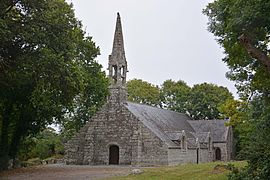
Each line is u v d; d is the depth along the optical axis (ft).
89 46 141.69
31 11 74.02
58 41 77.36
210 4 60.34
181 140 149.89
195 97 244.01
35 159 167.84
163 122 165.78
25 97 103.91
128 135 146.51
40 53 73.72
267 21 46.47
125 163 144.56
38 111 115.44
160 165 135.95
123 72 156.15
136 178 79.97
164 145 137.69
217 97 241.14
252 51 46.09
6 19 70.08
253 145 55.47
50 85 82.17
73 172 102.37
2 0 69.36
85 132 154.61
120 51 155.74
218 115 239.30
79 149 153.69
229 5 53.57
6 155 113.60
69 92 84.94
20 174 95.14
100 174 95.20
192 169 87.56
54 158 174.81
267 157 51.98
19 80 91.15
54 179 82.07
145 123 145.48
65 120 182.91
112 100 152.76
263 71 56.90
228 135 200.85
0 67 76.02
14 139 119.96
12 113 119.75
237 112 138.72
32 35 71.41
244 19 46.62
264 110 67.97
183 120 203.62
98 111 154.10
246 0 47.14
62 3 87.25
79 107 188.03
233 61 57.41
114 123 150.10
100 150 150.30
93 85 146.82
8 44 72.02
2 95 100.27
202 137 185.98
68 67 79.05
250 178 51.98
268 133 59.31
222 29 58.29
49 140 193.57
